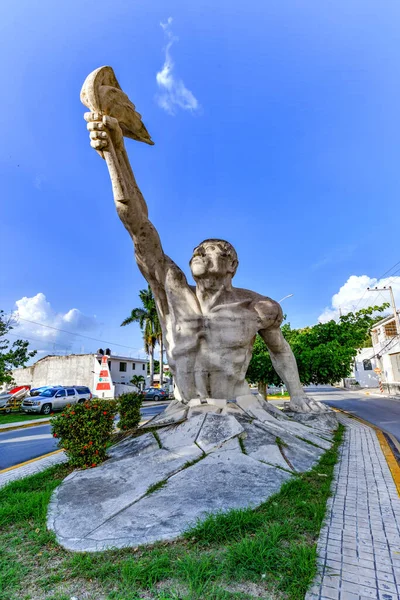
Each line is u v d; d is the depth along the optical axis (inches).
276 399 1236.5
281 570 108.3
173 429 252.2
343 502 165.3
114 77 270.8
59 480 211.6
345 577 106.0
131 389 1302.9
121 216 285.0
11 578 111.7
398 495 175.0
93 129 250.5
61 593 103.3
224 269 307.6
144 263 316.2
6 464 329.7
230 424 247.4
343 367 501.4
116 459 229.3
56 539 136.9
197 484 177.9
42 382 1379.2
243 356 307.1
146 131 301.3
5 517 157.8
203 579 105.1
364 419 541.0
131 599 97.7
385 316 1450.5
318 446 263.4
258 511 147.8
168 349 327.3
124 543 129.2
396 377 1325.0
